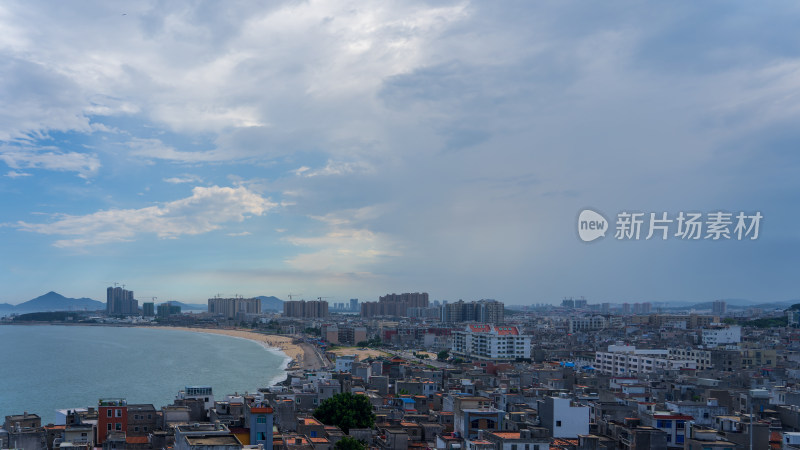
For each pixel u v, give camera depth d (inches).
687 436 4790.8
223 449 3503.9
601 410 5580.7
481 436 4990.2
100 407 5521.7
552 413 5029.5
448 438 5290.4
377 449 5526.6
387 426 6043.3
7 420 5757.9
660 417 5036.9
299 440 5044.3
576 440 4756.4
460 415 5738.2
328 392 7544.3
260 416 4768.7
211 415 5782.5
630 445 4660.4
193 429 4015.8
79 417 5871.1
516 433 4781.0
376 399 7362.2
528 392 7160.4
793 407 6043.3
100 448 5226.4
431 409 7465.6
